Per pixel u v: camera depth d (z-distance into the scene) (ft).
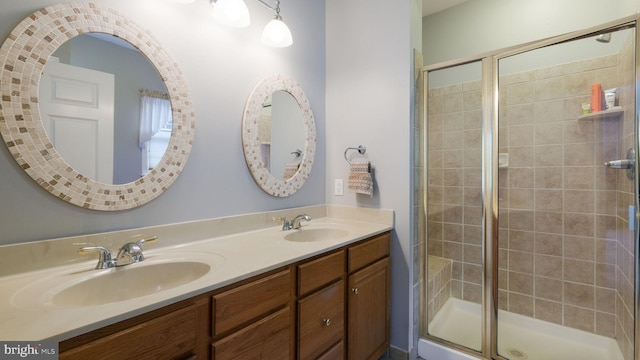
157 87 3.98
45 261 3.11
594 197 6.06
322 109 6.86
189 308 2.62
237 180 5.05
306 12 6.41
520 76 6.74
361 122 6.39
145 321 2.34
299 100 6.19
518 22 7.49
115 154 3.61
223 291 2.91
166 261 3.59
